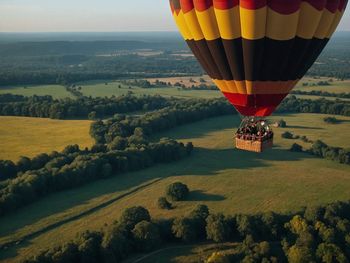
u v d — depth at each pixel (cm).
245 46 2898
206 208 5281
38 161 7550
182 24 3166
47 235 5294
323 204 5941
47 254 4384
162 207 6050
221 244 4850
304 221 4803
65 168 6838
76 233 5334
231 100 3262
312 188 6831
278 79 3038
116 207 6141
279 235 4850
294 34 2845
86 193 6606
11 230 5388
